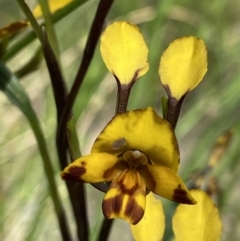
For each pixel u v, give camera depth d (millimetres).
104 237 114
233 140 182
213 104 202
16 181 205
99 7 104
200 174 133
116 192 85
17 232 189
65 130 111
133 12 208
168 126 82
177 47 89
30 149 213
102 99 212
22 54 205
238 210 204
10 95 117
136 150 85
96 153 84
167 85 90
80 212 117
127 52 90
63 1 116
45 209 200
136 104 197
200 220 96
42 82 217
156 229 103
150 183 86
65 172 84
